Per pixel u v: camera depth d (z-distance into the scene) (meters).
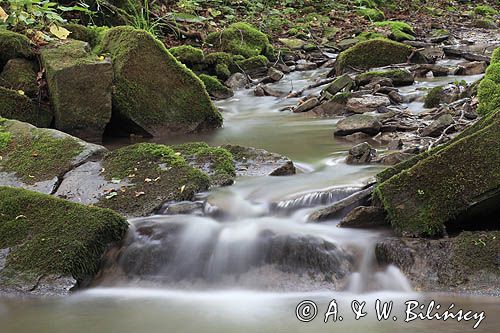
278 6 15.30
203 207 4.77
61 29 7.54
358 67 10.48
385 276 3.95
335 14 15.23
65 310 3.75
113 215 4.37
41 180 5.24
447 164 4.23
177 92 7.61
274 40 12.84
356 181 5.12
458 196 4.13
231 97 9.77
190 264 4.20
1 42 7.34
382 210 4.31
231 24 12.38
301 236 4.16
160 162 5.29
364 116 6.98
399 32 13.09
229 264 4.14
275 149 6.56
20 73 7.25
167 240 4.34
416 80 9.63
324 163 5.90
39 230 4.32
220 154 5.56
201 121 7.72
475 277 3.76
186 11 12.58
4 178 5.33
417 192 4.23
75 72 6.97
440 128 6.45
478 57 10.71
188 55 10.32
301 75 10.98
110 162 5.37
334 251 4.08
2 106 6.91
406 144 6.33
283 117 8.38
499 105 6.19
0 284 4.07
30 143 5.67
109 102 7.15
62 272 4.05
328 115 8.25
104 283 4.16
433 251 3.92
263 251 4.14
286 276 4.02
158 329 3.43
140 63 7.43
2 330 3.49
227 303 3.79
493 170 4.11
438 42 13.16
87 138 7.13
